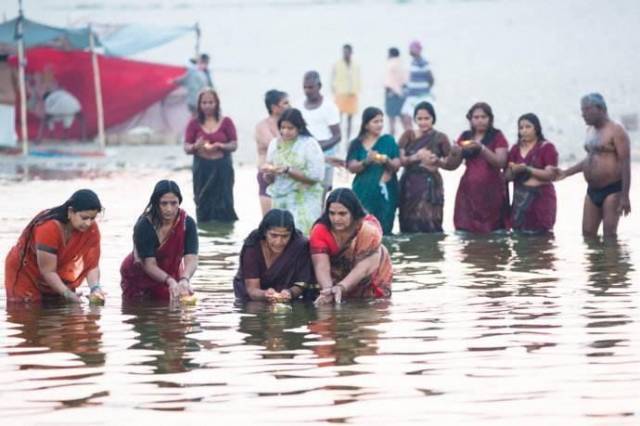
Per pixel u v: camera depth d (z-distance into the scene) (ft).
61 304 84.79
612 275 95.40
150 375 62.90
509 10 407.44
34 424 54.19
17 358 67.21
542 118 253.85
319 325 75.87
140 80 248.32
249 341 71.20
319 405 56.75
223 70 330.34
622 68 304.09
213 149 140.77
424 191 128.06
